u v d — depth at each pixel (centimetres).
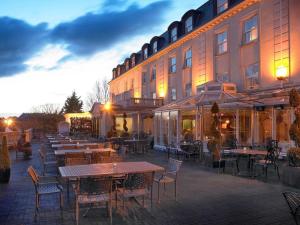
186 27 2425
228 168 1195
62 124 3438
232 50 1839
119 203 684
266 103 1331
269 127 1530
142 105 2683
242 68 1755
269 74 1537
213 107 1287
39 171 1152
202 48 2158
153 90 3100
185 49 2442
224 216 588
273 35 1514
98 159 840
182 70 2461
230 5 1852
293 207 448
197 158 1498
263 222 552
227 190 809
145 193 588
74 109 6438
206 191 798
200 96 1664
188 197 736
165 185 873
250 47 1692
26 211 631
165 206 659
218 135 1259
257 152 1020
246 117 1641
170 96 2703
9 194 784
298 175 828
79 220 571
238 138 1569
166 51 2748
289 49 1421
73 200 716
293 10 1405
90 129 3884
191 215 596
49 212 624
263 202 685
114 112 2623
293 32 1403
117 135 2400
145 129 2966
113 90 4788
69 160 730
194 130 1894
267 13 1555
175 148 1616
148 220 568
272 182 912
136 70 3588
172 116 1844
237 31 1792
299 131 898
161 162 1387
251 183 899
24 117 3822
